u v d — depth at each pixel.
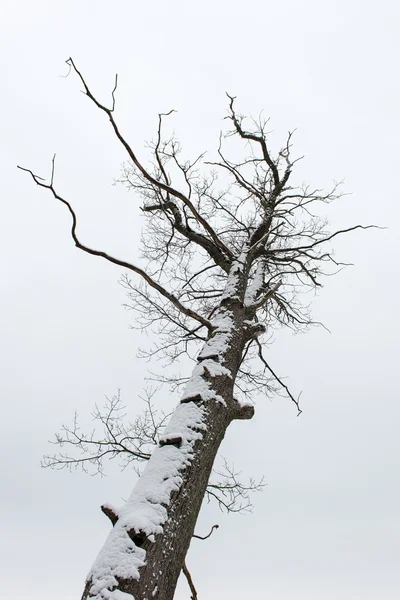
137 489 2.64
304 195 7.61
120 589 2.00
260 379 6.93
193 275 6.88
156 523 2.35
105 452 4.90
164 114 4.44
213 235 5.12
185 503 2.61
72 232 3.57
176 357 6.62
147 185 6.95
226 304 4.81
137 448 5.06
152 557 2.19
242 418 3.84
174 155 5.80
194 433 3.05
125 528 2.28
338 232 6.36
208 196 7.59
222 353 3.96
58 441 4.91
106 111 3.50
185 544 2.48
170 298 4.06
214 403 3.38
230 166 7.45
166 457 2.85
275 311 7.65
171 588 2.23
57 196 3.41
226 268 6.05
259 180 7.99
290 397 6.11
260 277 6.60
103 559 2.16
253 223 8.26
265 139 7.57
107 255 3.74
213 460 3.14
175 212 6.35
